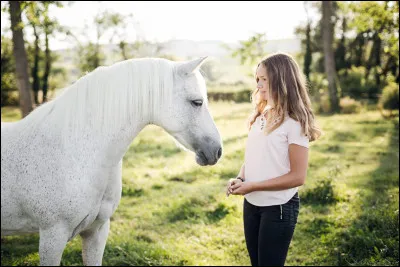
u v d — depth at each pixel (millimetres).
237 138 10461
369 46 30219
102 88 2127
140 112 2125
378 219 4016
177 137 2201
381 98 14867
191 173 6980
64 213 2141
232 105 22125
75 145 2145
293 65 2010
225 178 6699
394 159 7449
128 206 5340
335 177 6105
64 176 2121
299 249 3900
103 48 26297
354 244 3633
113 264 3576
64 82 26469
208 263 3678
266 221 2057
